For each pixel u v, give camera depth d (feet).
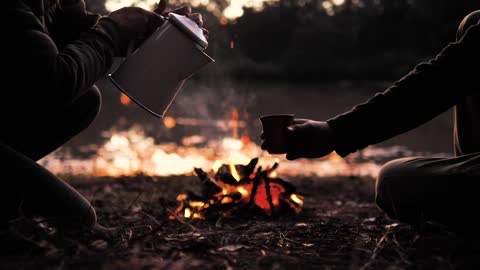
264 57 116.26
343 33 112.68
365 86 86.28
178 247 5.90
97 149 26.99
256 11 116.16
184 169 19.88
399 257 5.73
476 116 6.34
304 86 87.40
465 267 5.26
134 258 5.31
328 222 8.23
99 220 8.34
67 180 15.23
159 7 7.14
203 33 7.02
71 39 7.11
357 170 21.48
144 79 6.54
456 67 5.82
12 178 5.93
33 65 5.61
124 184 14.48
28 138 7.02
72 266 4.98
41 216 6.05
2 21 5.59
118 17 6.52
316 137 5.93
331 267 5.26
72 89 5.87
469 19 6.73
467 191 5.90
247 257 5.64
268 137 5.99
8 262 5.07
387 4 107.65
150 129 37.70
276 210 9.27
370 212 10.21
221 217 8.73
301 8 119.44
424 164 6.42
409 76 6.03
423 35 97.40
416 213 6.48
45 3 6.58
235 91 73.05
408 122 5.93
